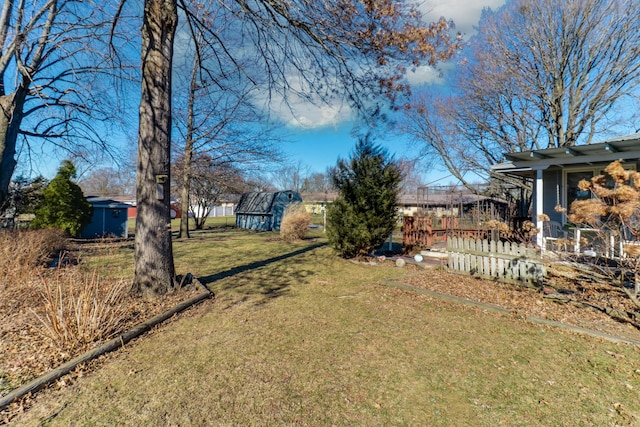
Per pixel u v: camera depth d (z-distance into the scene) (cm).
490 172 1912
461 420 223
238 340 358
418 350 330
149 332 381
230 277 686
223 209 4703
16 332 366
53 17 700
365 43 530
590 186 444
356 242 853
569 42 1542
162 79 515
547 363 302
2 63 805
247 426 218
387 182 858
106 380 277
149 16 507
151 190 505
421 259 825
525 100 1755
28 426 219
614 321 398
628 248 394
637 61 1389
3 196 885
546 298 482
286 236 1466
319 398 249
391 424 219
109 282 486
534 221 950
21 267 572
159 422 223
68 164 1348
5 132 871
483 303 473
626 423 217
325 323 409
